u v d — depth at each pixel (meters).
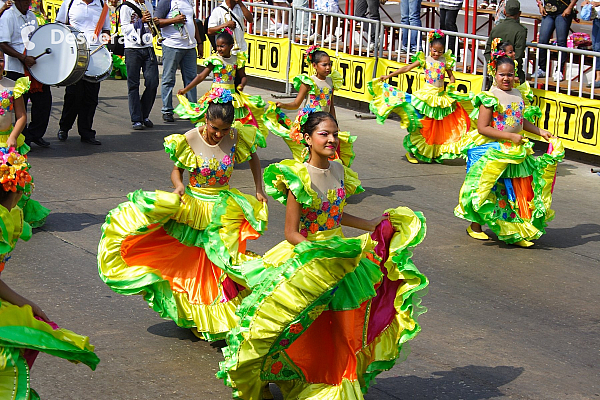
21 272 6.43
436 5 15.39
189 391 4.64
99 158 10.48
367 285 4.14
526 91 8.77
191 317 5.27
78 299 5.96
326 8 15.99
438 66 11.09
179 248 5.46
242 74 10.18
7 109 7.41
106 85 15.98
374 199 9.27
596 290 6.73
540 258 7.52
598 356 5.42
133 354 5.10
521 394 4.79
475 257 7.47
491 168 7.57
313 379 4.23
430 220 8.59
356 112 14.74
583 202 9.56
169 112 13.01
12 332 3.39
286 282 3.83
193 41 12.80
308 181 4.12
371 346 4.40
